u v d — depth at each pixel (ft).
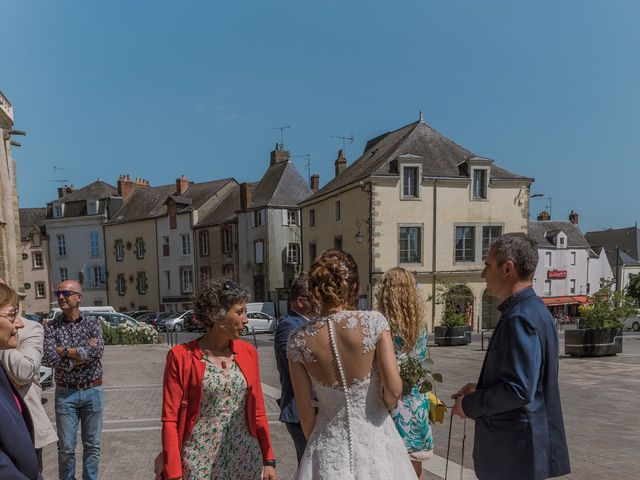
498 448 7.69
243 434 8.63
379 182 83.87
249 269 117.91
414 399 10.14
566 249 139.33
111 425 21.75
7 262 63.98
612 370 35.17
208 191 136.36
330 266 7.61
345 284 7.52
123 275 144.87
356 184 87.56
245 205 118.93
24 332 10.16
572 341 43.04
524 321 7.36
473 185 88.99
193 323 9.02
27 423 7.36
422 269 85.71
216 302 8.50
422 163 85.76
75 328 13.57
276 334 11.21
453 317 58.54
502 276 7.95
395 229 84.64
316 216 104.32
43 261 152.15
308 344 7.38
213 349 8.73
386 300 9.82
